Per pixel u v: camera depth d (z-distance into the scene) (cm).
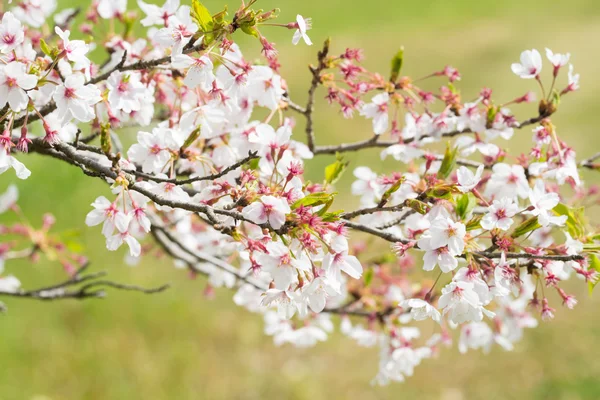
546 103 180
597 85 649
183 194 170
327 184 176
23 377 358
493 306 195
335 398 379
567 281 443
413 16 913
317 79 183
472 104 182
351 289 199
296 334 199
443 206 170
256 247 164
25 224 216
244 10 166
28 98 163
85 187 460
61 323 394
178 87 181
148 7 179
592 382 380
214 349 400
